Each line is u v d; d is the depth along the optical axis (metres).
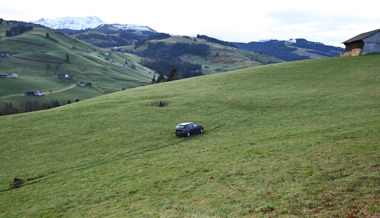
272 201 13.30
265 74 74.44
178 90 66.19
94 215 15.62
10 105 156.00
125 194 18.17
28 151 31.89
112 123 42.06
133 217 14.34
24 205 18.61
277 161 19.33
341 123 29.45
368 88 48.56
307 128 29.55
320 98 46.72
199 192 16.31
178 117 44.00
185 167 21.91
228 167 20.03
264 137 28.42
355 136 22.20
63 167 26.53
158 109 49.22
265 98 51.03
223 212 13.11
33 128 40.78
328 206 11.96
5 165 27.95
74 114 48.16
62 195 19.66
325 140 22.69
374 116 30.78
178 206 14.83
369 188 12.88
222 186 16.55
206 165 21.47
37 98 191.62
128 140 34.03
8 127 41.53
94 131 38.62
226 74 83.25
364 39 83.50
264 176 16.88
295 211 11.97
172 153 27.45
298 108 42.84
